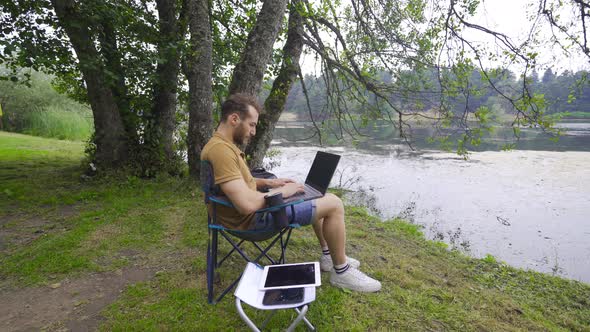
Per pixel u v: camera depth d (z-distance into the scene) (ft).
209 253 7.80
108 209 15.42
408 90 22.79
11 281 9.25
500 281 11.37
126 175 21.25
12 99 65.36
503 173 35.01
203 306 7.91
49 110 63.67
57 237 12.04
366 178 32.99
